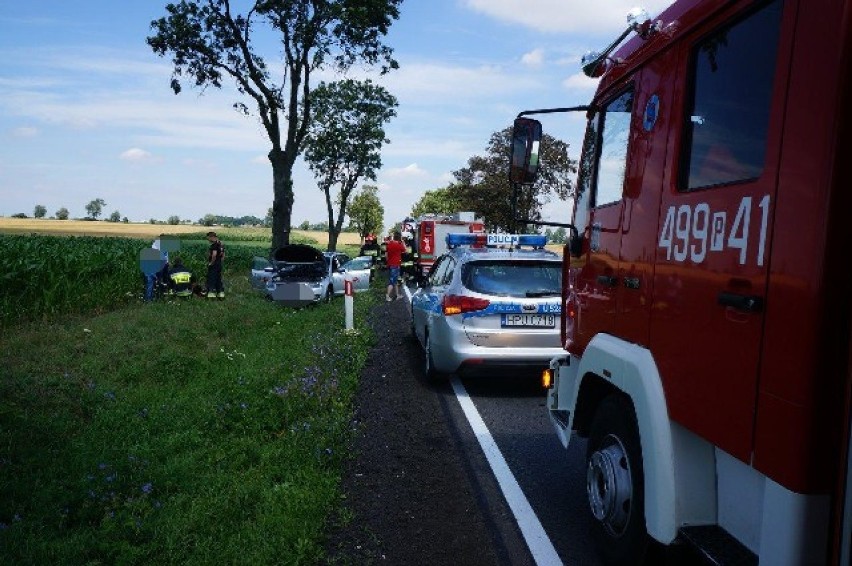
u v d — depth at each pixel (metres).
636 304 3.15
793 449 1.93
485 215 36.97
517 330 7.35
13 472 4.73
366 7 26.88
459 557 3.79
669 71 2.99
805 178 1.94
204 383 7.71
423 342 9.00
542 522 4.27
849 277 1.86
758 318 2.12
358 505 4.52
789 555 1.96
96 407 6.50
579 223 4.15
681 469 2.71
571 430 4.05
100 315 13.68
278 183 28.34
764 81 2.24
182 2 26.23
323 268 17.44
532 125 4.07
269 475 4.88
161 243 16.50
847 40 1.86
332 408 6.59
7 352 9.05
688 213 2.67
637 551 3.18
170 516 4.12
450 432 6.22
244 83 27.30
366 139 43.53
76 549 3.68
